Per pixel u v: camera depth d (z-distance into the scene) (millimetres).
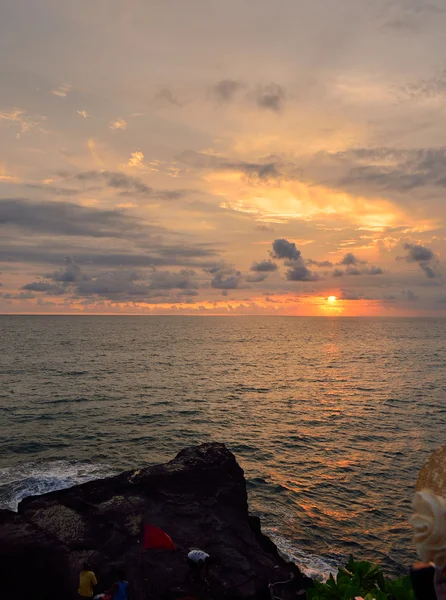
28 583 13875
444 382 68250
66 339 152000
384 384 66438
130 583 13391
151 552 14711
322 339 175375
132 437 38344
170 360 94938
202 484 19516
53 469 30469
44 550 14555
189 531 16422
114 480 18875
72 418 43656
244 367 85500
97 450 34750
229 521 18203
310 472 31375
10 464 31109
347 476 30719
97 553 14383
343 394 58406
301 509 25969
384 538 23000
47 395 54000
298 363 93188
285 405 51656
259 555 16156
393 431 41281
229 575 14500
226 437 39094
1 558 14344
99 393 56094
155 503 17609
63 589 13492
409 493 28172
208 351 117750
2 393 54250
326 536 23141
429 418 45844
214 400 53781
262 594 14320
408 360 99438
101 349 116562
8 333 179250
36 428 39875
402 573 20344
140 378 68938
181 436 39156
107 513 16562
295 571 16875
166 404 50906
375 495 27859
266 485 29156
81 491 18188
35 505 17125
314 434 40281
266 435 39906
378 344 149250
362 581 7914
